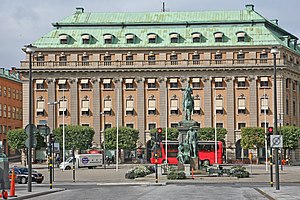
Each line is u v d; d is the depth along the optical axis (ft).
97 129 429.79
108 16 454.81
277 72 420.36
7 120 502.38
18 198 114.83
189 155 225.35
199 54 427.33
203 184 184.24
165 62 426.51
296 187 154.10
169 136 403.13
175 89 426.92
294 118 440.86
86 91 432.25
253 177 223.71
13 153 503.61
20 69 432.66
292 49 445.78
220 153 360.69
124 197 119.85
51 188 155.22
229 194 130.62
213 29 438.40
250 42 426.10
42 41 436.35
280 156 359.66
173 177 209.26
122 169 329.52
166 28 442.09
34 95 433.07
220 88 424.46
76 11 459.32
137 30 442.50
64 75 432.66
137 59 430.61
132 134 405.18
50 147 159.53
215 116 418.72
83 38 435.12
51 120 430.61
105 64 430.20
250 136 396.16
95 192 141.08
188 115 228.22
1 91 489.26
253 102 422.00
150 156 426.10
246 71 422.82
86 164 343.26
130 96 430.20
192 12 452.76
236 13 448.24
